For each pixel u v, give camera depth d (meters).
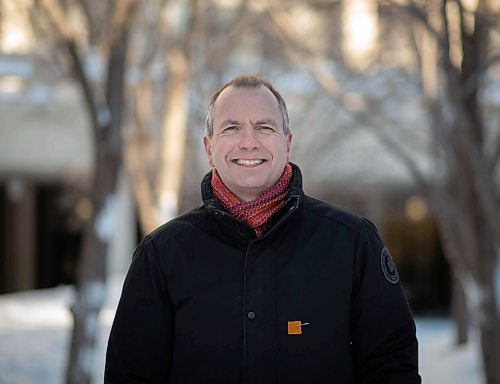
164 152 12.95
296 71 16.78
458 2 7.71
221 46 14.36
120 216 26.42
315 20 17.27
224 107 3.33
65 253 29.31
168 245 3.29
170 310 3.27
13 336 17.05
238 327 3.17
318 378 3.15
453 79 7.91
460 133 8.34
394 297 3.26
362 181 24.41
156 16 12.47
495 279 9.00
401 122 18.11
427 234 29.59
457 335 17.11
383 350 3.23
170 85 12.73
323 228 3.28
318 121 17.69
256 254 3.21
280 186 3.31
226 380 3.16
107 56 9.57
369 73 15.64
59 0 9.52
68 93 22.16
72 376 9.51
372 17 17.53
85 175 24.22
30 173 24.72
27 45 17.86
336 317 3.18
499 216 8.39
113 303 20.94
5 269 28.48
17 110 22.64
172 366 3.29
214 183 3.39
